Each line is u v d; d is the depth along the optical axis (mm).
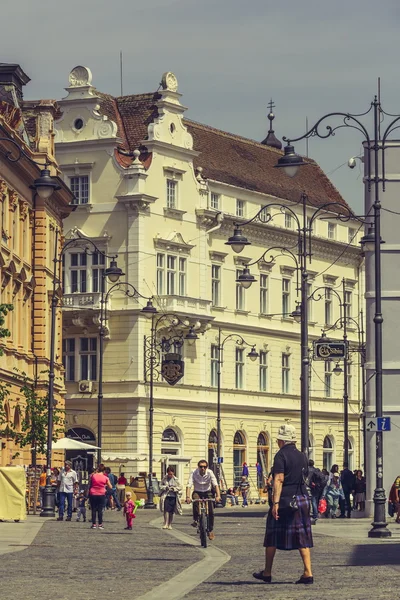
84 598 23375
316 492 61031
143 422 107812
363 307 138125
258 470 121250
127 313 108438
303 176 135750
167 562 33719
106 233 109812
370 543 42844
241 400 120125
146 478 98750
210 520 43875
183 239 113750
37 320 85250
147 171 110188
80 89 111688
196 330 113125
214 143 125438
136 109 115438
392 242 65938
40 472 76625
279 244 126625
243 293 121875
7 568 30797
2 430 69125
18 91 87750
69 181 111562
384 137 49062
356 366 136875
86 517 70438
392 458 65188
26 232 83438
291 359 127938
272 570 29766
